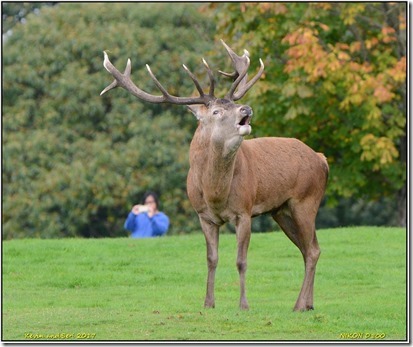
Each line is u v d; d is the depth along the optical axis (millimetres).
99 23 76125
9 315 27812
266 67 56531
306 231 28328
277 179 27766
